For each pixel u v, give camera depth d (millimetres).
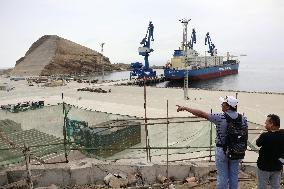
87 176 8289
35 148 14344
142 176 8367
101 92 54062
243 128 4891
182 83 91875
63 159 13641
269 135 5234
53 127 21109
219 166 5098
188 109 5082
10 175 8016
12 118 24094
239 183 7395
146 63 90625
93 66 182625
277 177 5406
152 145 18656
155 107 37062
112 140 18078
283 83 110500
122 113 33156
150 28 88812
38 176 7996
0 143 13773
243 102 38062
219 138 4973
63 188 7973
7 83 84000
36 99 47562
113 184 7828
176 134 20406
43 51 179625
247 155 13602
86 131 17953
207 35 118625
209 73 103938
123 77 147750
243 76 144500
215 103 38969
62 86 68062
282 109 32719
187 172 8453
